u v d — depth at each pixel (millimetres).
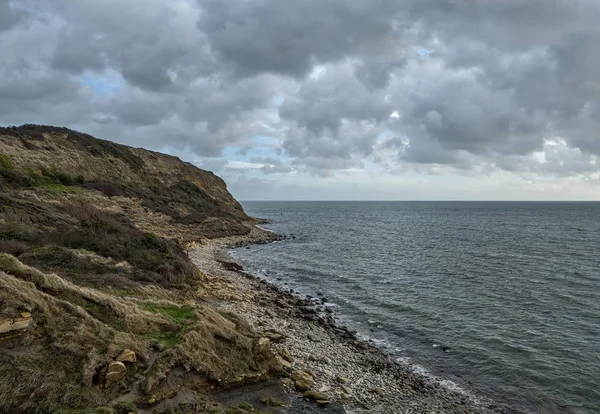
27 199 31484
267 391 13398
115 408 9812
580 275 38031
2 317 10156
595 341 21422
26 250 20547
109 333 11820
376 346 20562
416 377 17141
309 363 16844
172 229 55312
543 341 21359
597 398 15750
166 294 21016
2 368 9477
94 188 50969
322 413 12609
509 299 29578
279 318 23406
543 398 15672
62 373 10039
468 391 16109
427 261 46219
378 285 34250
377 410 13758
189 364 12273
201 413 10828
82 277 18719
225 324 15211
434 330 23062
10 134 50312
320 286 34000
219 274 35000
